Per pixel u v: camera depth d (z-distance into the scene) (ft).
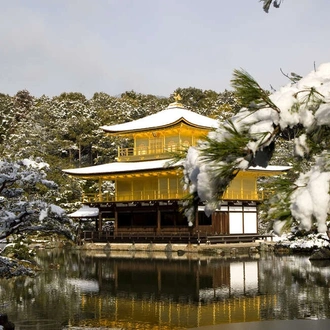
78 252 171.32
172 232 174.40
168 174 179.01
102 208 193.98
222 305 67.67
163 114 211.20
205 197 13.88
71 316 61.36
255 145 13.42
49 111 340.80
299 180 12.80
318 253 128.36
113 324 57.11
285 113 13.74
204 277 98.22
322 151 13.66
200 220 174.50
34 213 51.08
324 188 11.75
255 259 134.62
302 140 13.71
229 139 13.62
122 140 291.58
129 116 325.62
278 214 12.14
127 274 105.40
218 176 13.55
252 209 190.19
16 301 72.43
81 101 370.32
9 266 56.39
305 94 14.32
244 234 183.42
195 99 374.02
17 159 55.36
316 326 29.99
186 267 117.39
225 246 167.22
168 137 194.90
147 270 112.57
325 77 15.33
